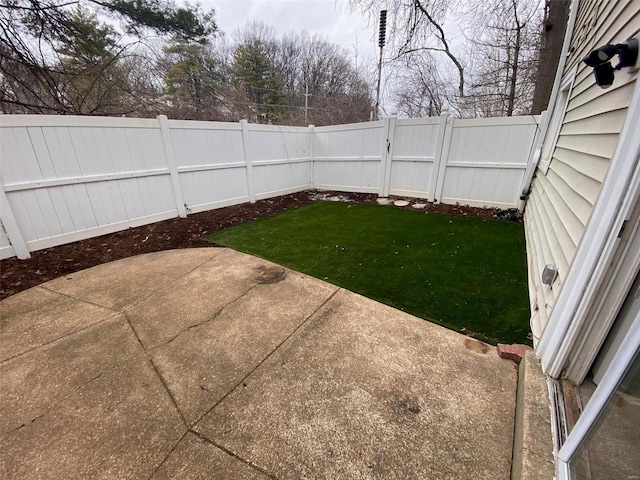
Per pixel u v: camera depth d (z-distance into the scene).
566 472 1.12
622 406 0.98
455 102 10.99
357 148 7.07
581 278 1.42
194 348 2.15
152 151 4.75
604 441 1.02
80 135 3.96
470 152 5.65
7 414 1.64
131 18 6.92
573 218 1.99
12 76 4.89
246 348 2.14
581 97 2.98
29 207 3.65
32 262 3.55
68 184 3.93
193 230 4.82
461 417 1.59
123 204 4.57
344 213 5.88
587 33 3.30
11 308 2.68
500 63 9.87
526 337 2.21
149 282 3.15
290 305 2.69
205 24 9.48
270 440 1.49
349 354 2.06
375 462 1.38
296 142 7.32
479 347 2.12
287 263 3.60
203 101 12.24
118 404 1.70
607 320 1.39
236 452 1.43
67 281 3.18
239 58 19.31
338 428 1.54
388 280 3.13
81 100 6.79
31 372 1.95
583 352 1.51
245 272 3.37
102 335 2.31
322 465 1.37
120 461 1.39
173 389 1.80
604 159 1.71
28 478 1.33
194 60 11.43
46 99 5.93
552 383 1.58
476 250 3.89
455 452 1.41
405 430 1.52
